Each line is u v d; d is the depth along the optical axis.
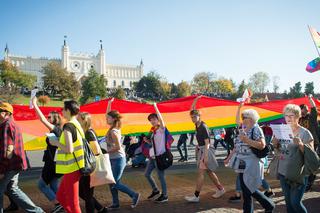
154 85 109.56
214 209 6.28
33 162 13.59
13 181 5.10
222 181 8.91
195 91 120.56
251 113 4.99
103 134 10.48
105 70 147.75
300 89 89.88
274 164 5.15
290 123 4.83
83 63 143.00
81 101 82.94
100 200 7.09
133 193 6.29
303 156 4.54
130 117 10.95
